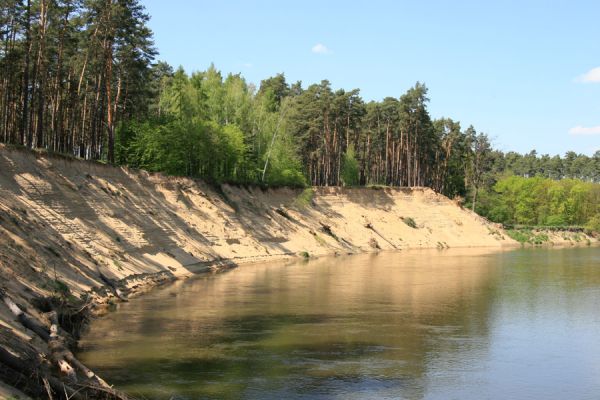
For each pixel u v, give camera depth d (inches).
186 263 2372.0
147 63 2972.4
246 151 3732.8
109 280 1721.2
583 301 1862.7
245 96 3902.6
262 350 1197.1
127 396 828.0
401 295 1915.6
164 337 1275.8
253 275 2345.0
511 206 6215.6
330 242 3636.8
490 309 1705.2
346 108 4744.1
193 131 3196.4
